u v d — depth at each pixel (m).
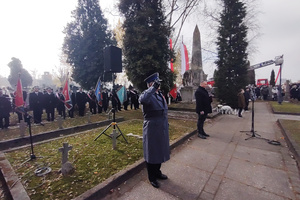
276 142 4.75
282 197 2.49
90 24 14.55
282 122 6.67
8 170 3.08
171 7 13.90
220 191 2.66
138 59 10.23
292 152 4.07
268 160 3.71
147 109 2.70
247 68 12.31
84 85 15.23
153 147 2.64
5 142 4.93
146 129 2.71
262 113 9.89
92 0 15.05
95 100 10.51
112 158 3.59
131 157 3.63
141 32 9.86
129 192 2.65
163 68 10.52
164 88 11.04
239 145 4.68
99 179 2.80
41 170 3.08
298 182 2.86
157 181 2.89
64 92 8.71
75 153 3.86
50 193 2.46
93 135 5.33
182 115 9.20
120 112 11.06
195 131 5.94
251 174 3.15
